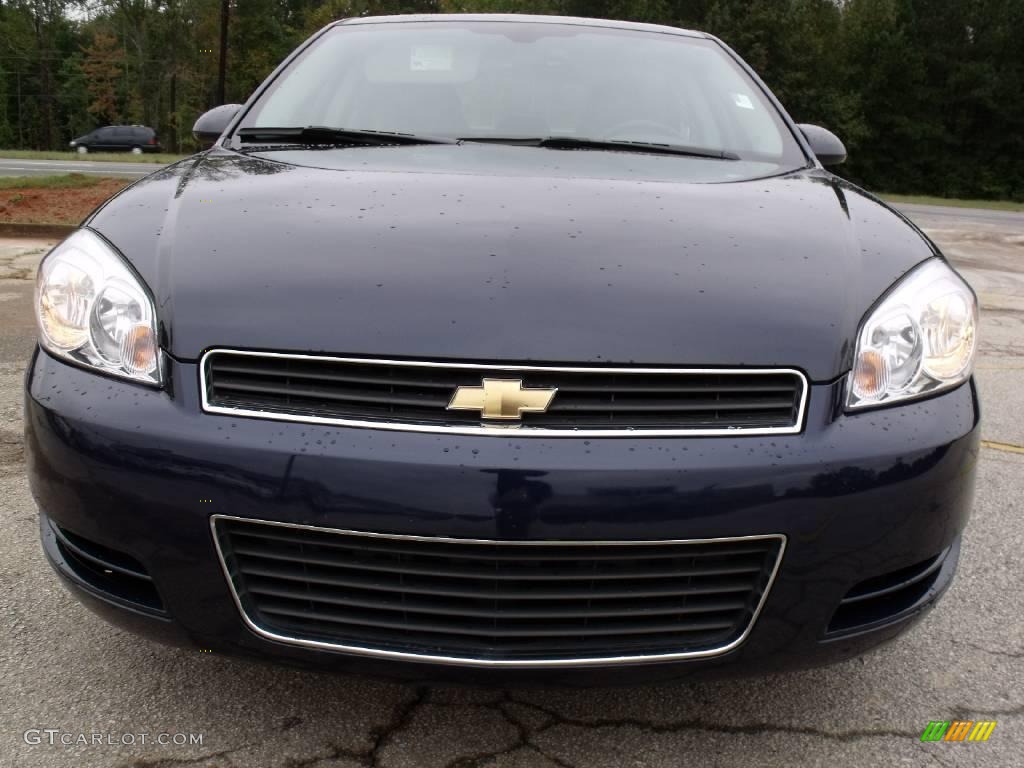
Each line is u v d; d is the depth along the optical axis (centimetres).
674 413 144
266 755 167
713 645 149
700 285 156
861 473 145
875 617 159
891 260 172
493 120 247
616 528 138
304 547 143
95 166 2159
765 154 243
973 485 163
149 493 145
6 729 172
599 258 160
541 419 141
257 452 141
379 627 145
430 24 294
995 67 4412
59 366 159
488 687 147
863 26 4397
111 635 205
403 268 155
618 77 268
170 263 161
